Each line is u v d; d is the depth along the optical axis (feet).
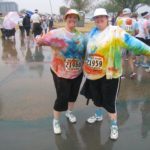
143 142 8.05
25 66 17.49
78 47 7.93
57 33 7.79
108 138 8.23
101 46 7.63
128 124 9.15
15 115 9.73
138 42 7.59
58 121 8.52
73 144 7.93
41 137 8.28
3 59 20.13
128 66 17.03
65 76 8.04
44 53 22.58
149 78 14.67
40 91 12.30
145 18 16.12
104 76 7.86
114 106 8.12
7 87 12.95
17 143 7.98
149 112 10.13
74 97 8.85
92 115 9.69
